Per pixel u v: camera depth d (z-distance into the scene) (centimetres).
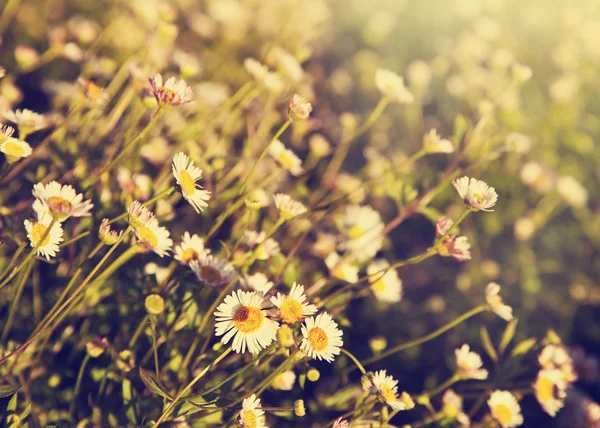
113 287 41
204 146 50
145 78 47
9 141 38
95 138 47
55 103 51
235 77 69
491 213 64
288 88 61
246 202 40
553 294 62
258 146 54
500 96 53
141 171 47
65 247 43
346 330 51
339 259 45
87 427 39
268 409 36
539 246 66
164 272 41
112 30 59
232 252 40
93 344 39
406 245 65
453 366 53
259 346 35
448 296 61
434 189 48
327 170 59
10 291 41
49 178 43
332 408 42
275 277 42
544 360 44
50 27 59
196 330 40
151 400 39
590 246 67
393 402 37
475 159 59
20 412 39
